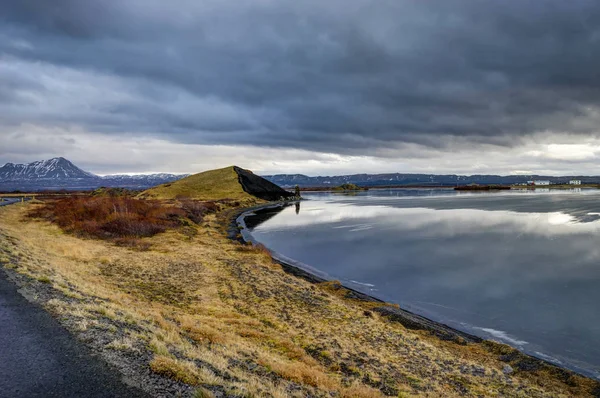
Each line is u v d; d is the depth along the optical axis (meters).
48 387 8.88
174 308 22.09
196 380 10.35
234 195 159.12
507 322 26.42
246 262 39.59
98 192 135.00
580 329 24.98
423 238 61.06
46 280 18.45
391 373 16.91
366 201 167.00
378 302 30.11
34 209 67.19
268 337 19.20
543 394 16.62
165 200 123.25
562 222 75.19
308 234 69.38
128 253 38.72
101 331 12.59
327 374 15.65
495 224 74.69
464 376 17.58
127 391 9.06
